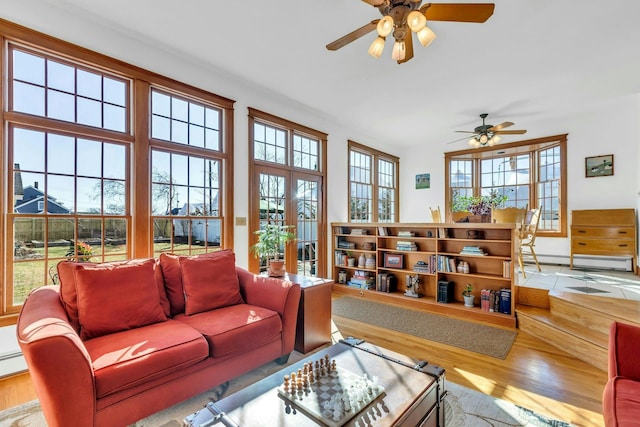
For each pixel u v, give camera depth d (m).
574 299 3.06
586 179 5.22
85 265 2.03
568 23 2.63
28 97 2.36
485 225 3.60
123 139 2.83
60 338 1.37
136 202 2.88
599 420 1.77
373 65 3.39
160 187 3.10
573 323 2.92
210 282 2.48
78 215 2.60
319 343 2.77
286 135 4.51
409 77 3.68
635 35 2.80
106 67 2.69
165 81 3.07
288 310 2.43
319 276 4.96
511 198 6.27
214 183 3.58
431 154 6.92
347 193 5.60
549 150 5.73
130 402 1.57
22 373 2.26
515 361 2.53
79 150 2.62
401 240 4.50
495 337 3.03
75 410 1.39
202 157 3.46
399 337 3.04
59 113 2.50
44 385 1.33
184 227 3.28
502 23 2.62
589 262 5.10
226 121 3.64
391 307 4.05
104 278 1.99
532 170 5.97
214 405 1.24
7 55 2.27
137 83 2.89
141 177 2.91
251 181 3.90
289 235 3.21
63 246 2.53
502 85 3.92
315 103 4.50
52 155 2.48
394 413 1.18
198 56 3.20
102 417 1.48
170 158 3.19
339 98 4.32
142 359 1.62
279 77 3.67
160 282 2.39
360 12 2.52
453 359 2.56
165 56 3.09
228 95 3.66
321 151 5.06
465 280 3.93
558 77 3.69
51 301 1.87
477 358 2.58
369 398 1.26
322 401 1.25
